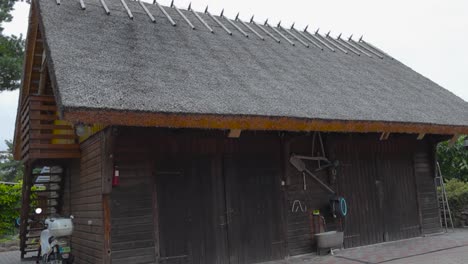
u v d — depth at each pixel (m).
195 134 7.21
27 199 9.18
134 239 6.43
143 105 5.31
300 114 6.55
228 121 5.91
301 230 8.09
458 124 8.72
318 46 11.03
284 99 6.93
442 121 8.50
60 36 6.56
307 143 8.53
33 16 7.86
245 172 7.60
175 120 5.51
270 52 9.27
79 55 6.14
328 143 8.69
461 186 12.30
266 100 6.65
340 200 8.33
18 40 16.30
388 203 9.38
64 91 5.03
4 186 14.61
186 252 6.79
